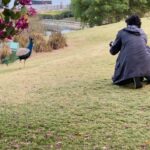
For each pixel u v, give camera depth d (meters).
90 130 5.69
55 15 53.50
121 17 46.25
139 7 46.91
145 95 7.38
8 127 6.02
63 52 17.78
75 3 46.31
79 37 22.58
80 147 5.12
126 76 7.87
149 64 7.82
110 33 23.30
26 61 15.25
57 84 9.02
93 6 45.00
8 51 13.80
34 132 5.75
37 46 18.33
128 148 5.01
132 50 7.79
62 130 5.76
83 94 7.78
